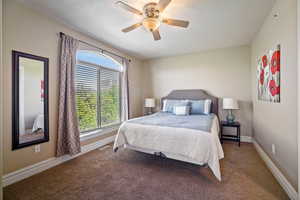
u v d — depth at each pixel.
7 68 1.86
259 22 2.46
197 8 2.06
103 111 3.61
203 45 3.59
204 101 3.75
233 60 3.74
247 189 1.77
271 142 2.20
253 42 3.23
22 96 2.01
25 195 1.68
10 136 1.89
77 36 2.79
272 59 2.05
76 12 2.18
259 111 2.86
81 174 2.13
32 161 2.12
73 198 1.64
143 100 4.93
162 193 1.71
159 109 4.70
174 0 1.89
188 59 4.27
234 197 1.63
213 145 1.92
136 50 3.93
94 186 1.85
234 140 3.50
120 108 4.16
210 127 2.21
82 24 2.53
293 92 1.55
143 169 2.27
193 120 2.76
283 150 1.80
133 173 2.15
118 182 1.93
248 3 1.96
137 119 2.94
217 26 2.60
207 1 1.92
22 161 2.01
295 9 1.50
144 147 2.36
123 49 3.84
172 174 2.12
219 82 3.90
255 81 3.15
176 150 2.12
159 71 4.69
